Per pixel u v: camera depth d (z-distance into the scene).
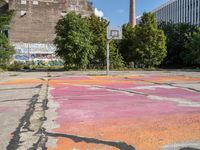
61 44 42.28
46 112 10.40
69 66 43.19
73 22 42.16
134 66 47.19
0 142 6.85
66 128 8.06
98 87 18.36
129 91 16.16
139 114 9.85
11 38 68.44
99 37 44.03
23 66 50.03
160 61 46.50
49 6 71.81
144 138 7.01
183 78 25.50
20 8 69.69
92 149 6.29
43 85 20.08
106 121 8.86
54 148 6.38
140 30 45.72
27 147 6.48
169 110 10.50
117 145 6.53
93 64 44.81
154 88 17.55
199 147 6.36
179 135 7.21
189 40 51.50
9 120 9.13
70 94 15.12
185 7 101.81
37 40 70.44
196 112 10.07
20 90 17.27
